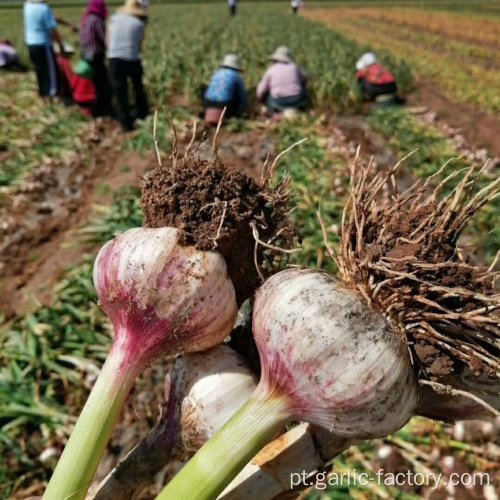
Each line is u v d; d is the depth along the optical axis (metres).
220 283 1.25
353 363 1.07
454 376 1.17
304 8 44.31
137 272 1.22
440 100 10.84
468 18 31.45
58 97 9.03
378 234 1.25
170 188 1.28
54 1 55.59
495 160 6.80
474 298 1.16
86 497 1.29
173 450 1.31
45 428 2.83
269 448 1.28
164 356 1.32
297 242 1.48
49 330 3.46
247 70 11.18
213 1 60.53
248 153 6.60
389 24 30.16
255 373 1.37
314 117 8.59
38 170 6.11
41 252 4.58
